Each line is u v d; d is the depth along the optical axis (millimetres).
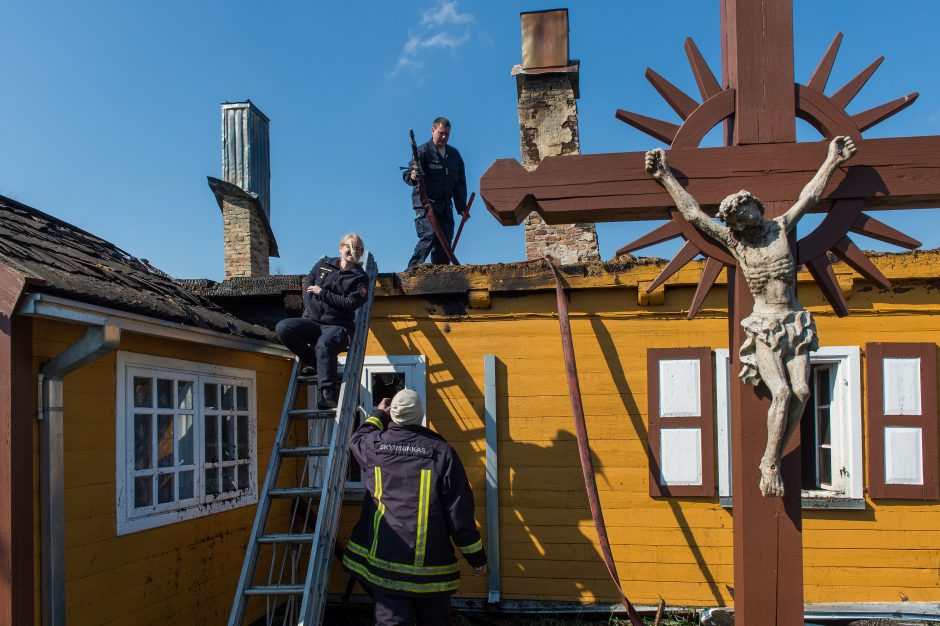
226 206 9469
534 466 5934
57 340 3699
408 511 3604
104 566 3914
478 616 5758
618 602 5703
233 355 5547
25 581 3314
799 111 3141
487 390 6004
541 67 8484
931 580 5438
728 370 5777
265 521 4168
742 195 2848
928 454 5496
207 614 4930
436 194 7410
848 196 3057
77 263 4094
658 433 5797
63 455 3625
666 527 5738
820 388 6098
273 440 6172
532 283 5980
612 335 5961
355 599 5984
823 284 3104
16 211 4621
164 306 4254
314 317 5070
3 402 3297
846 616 5305
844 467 5660
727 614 5391
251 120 10078
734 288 3139
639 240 3127
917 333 5668
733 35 3188
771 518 2982
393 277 6125
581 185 3162
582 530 5816
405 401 3836
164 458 4590
